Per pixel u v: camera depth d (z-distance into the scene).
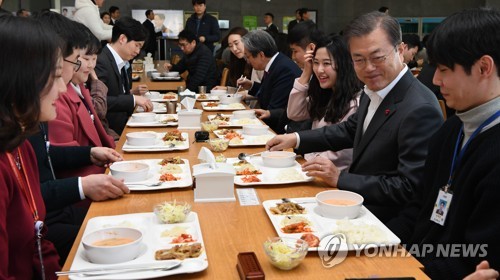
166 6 12.11
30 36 1.24
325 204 1.61
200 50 6.04
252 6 12.60
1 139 1.25
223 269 1.30
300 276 1.27
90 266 1.27
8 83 1.22
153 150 2.51
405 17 12.21
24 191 1.52
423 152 1.90
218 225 1.59
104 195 1.82
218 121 3.23
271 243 1.35
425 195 1.70
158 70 7.29
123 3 11.96
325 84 2.74
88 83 3.58
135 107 4.04
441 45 1.37
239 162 2.23
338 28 12.74
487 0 10.78
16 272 1.45
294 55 3.64
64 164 2.33
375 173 2.07
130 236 1.39
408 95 1.99
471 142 1.45
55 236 2.05
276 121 3.96
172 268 1.26
